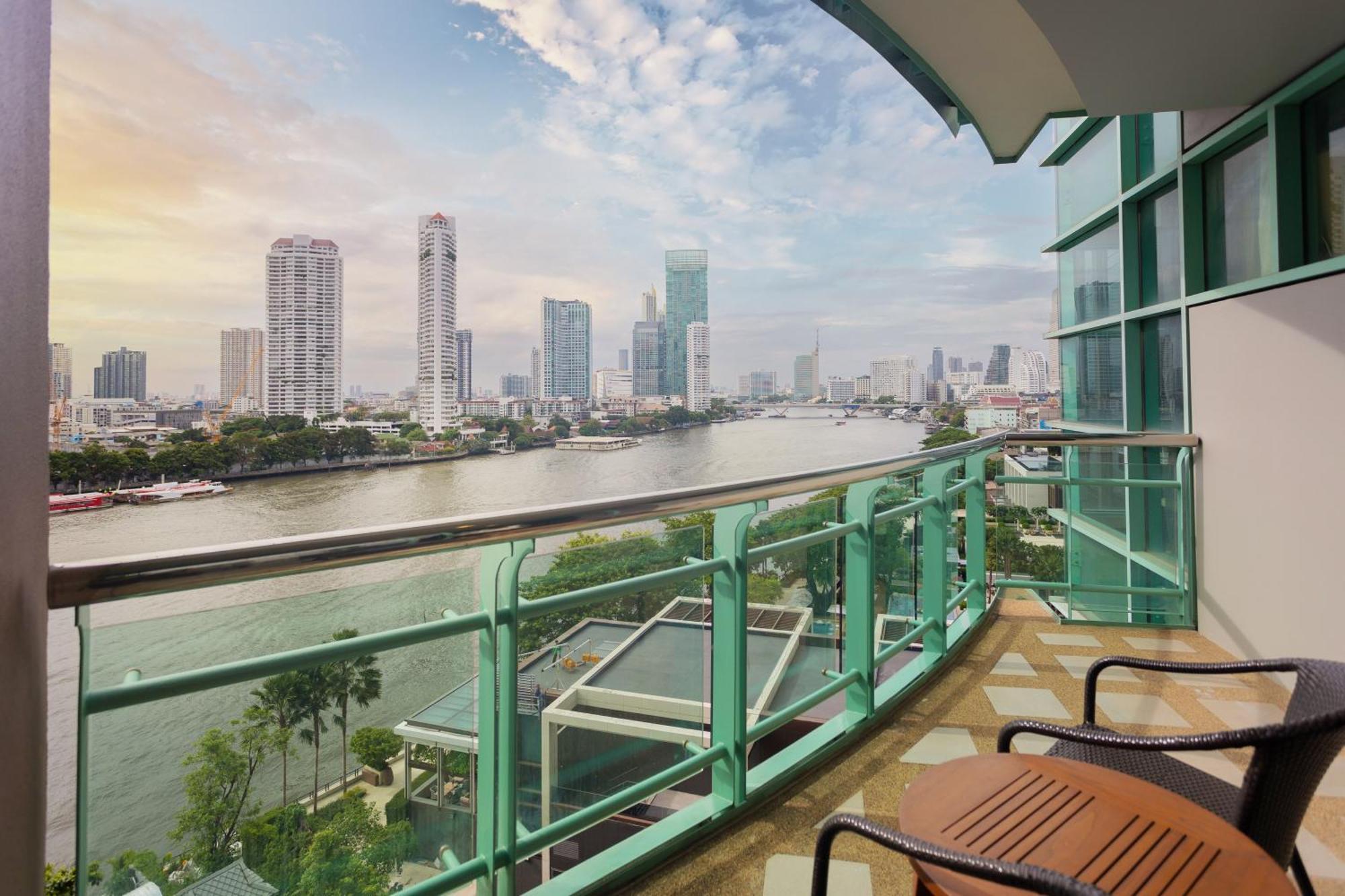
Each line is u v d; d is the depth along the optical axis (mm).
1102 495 4320
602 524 1675
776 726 2350
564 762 1779
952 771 1351
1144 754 1623
